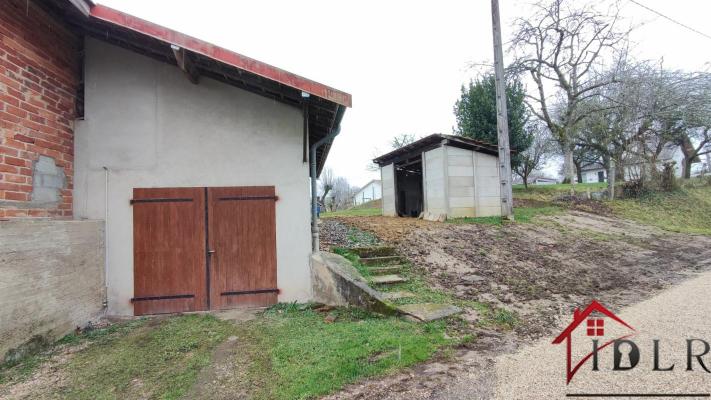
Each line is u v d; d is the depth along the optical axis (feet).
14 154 12.98
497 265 23.02
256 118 18.53
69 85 16.62
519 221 34.86
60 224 13.70
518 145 52.80
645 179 54.03
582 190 55.67
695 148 81.87
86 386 10.05
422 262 22.67
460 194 36.17
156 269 17.35
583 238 31.19
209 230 17.83
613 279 21.62
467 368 10.66
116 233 17.20
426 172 38.93
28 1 13.79
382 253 23.72
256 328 14.60
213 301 17.62
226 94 18.40
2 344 10.93
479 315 15.64
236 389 9.76
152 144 17.72
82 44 17.56
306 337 13.33
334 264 18.71
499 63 35.37
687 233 36.83
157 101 17.89
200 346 12.85
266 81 17.17
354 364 10.83
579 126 58.70
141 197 17.48
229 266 17.87
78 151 17.08
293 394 9.34
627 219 42.06
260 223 18.28
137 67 17.88
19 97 13.28
